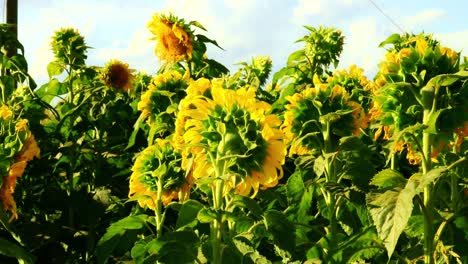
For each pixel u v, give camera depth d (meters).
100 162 3.40
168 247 1.82
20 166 2.05
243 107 1.75
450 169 1.77
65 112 3.58
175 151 2.19
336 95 2.21
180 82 2.76
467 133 1.82
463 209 1.81
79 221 3.07
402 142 1.91
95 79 3.94
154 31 3.12
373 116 2.15
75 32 3.95
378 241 1.90
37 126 3.32
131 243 2.26
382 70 1.87
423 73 1.77
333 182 2.02
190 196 2.53
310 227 2.11
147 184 2.19
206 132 1.74
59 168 3.48
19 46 3.60
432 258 1.75
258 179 1.73
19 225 3.07
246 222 2.03
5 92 3.45
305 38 3.62
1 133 2.14
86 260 3.09
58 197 3.12
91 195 3.36
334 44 3.56
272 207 2.46
